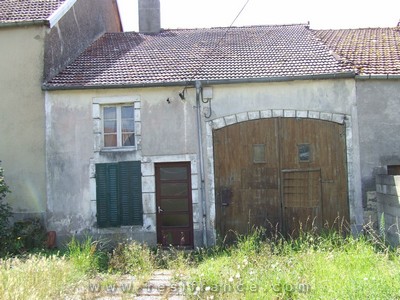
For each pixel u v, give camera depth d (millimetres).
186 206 10609
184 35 14516
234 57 11789
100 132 10742
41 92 10781
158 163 10641
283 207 10375
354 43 12930
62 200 10586
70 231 10516
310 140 10430
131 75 10984
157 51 12750
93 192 10586
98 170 10609
